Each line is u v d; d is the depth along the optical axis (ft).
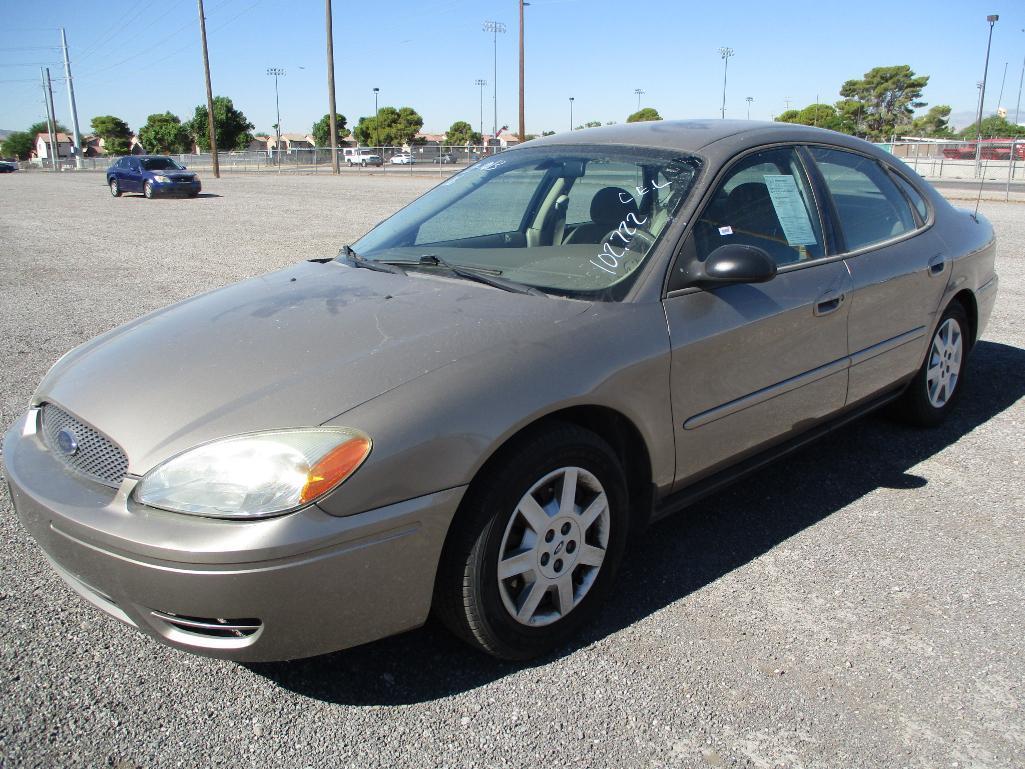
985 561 10.61
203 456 7.19
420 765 7.27
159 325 9.89
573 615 8.89
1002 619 9.39
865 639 9.03
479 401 7.75
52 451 8.39
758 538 11.21
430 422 7.47
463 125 297.33
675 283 9.63
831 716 7.89
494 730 7.68
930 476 13.08
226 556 6.84
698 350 9.55
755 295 10.31
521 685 8.30
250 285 11.19
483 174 12.78
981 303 15.16
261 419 7.38
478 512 7.79
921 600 9.76
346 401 7.49
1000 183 91.45
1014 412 15.87
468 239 11.40
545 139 13.07
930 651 8.84
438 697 8.13
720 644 8.95
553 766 7.27
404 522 7.37
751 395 10.39
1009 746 7.53
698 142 11.09
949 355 14.76
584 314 9.02
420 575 7.62
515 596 8.44
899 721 7.82
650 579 10.22
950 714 7.92
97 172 199.00
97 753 7.36
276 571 6.93
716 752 7.44
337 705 8.02
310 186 102.53
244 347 8.64
